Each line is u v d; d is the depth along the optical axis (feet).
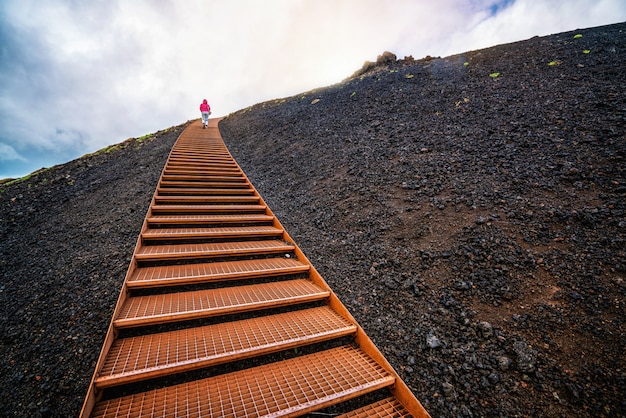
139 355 7.14
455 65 37.52
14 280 11.75
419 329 8.97
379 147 22.34
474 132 19.56
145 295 9.57
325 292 10.46
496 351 7.86
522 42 37.78
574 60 25.52
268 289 10.57
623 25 32.19
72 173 29.17
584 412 6.30
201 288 10.37
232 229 14.82
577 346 7.42
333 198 18.29
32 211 19.93
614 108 16.61
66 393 6.78
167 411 6.05
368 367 7.77
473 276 10.10
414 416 6.57
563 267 9.41
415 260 11.59
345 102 38.63
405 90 33.83
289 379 7.24
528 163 14.73
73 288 10.71
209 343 7.84
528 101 21.16
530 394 6.82
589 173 12.69
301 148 29.14
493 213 12.38
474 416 6.62
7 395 6.77
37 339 8.42
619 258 9.05
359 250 13.17
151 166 26.73
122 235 14.48
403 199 15.49
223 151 32.14
